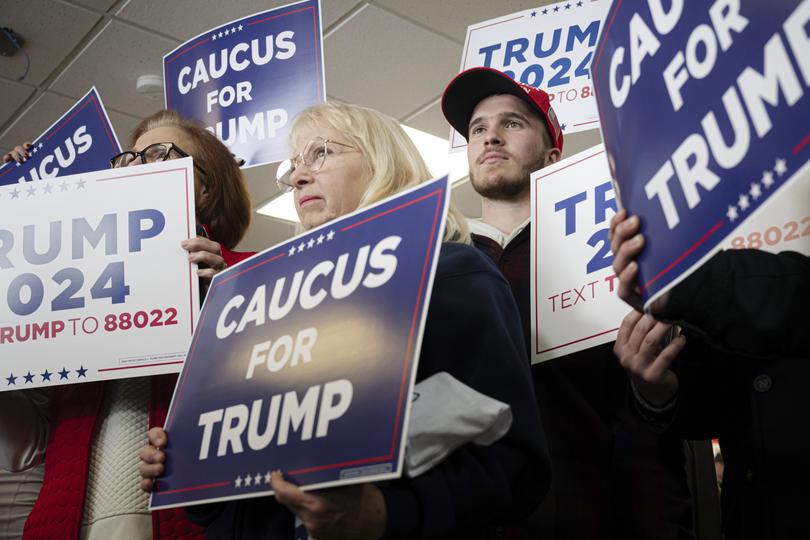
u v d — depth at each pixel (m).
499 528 1.14
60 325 1.14
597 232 1.21
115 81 3.76
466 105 1.76
